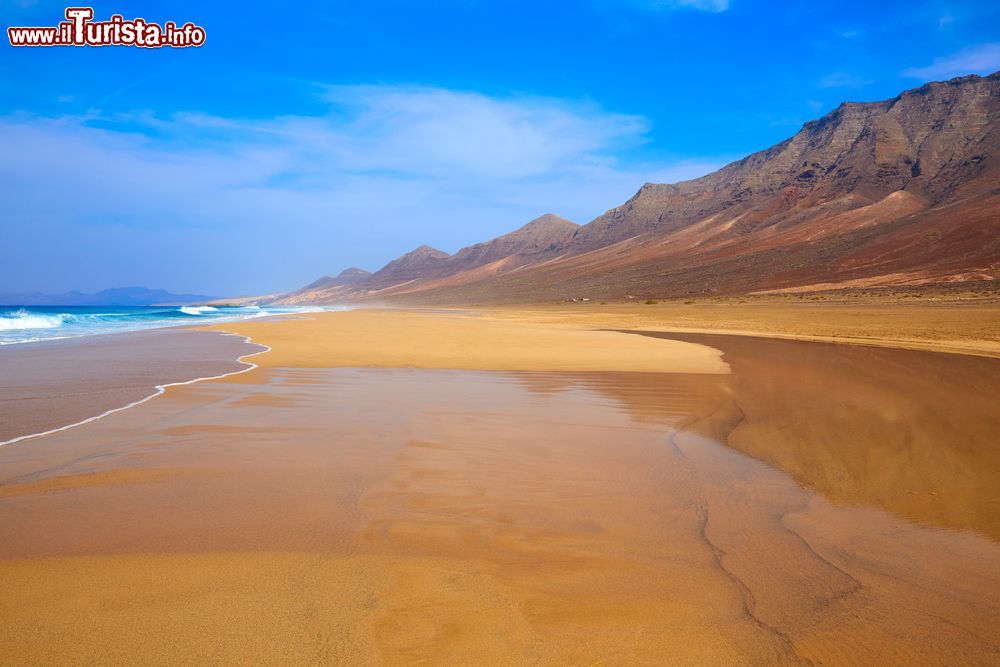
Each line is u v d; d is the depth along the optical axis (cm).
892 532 498
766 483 635
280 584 391
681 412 1048
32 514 520
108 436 826
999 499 578
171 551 442
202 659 309
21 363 1711
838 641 340
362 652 317
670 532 498
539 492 602
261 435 839
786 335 3186
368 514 528
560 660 316
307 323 4356
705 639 340
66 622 343
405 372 1589
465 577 407
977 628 354
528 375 1559
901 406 1073
